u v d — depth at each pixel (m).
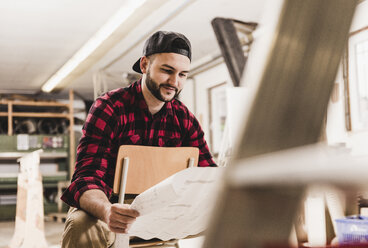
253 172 0.18
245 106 0.22
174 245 1.80
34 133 10.91
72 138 10.42
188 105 9.11
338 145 2.98
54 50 7.83
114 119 1.66
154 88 1.66
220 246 0.21
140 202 0.92
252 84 0.23
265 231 0.20
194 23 6.60
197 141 1.93
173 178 0.80
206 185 0.89
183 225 1.15
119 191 1.50
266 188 0.18
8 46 7.57
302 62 0.23
